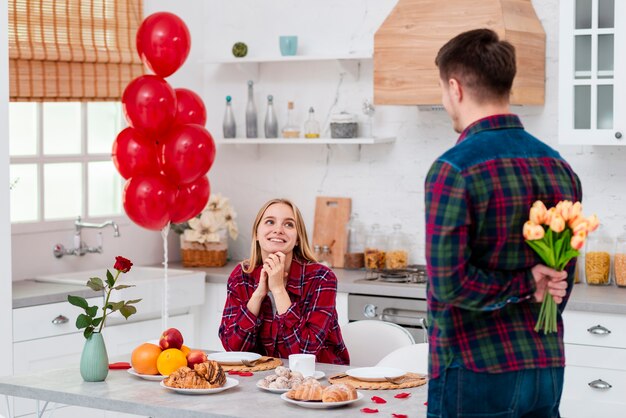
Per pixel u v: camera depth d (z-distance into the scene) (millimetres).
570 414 4336
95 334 3004
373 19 5414
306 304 3471
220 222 5480
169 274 5207
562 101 4590
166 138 4176
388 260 5066
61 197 5270
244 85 5805
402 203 5375
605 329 4230
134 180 4203
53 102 5051
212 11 5891
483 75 2338
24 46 4820
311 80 5605
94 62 5168
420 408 2621
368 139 5176
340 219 5469
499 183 2258
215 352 3479
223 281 5180
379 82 4910
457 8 4711
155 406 2660
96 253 5328
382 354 3600
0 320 4234
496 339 2283
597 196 4895
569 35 4562
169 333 3080
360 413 2566
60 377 3059
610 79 4488
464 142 2326
